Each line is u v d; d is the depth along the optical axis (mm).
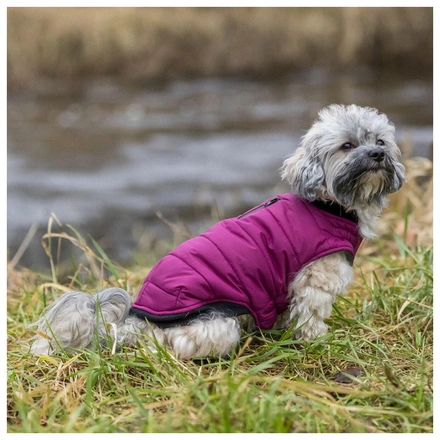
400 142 10711
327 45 22156
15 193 9609
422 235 6035
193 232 7891
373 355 3861
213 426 2943
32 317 4805
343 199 3943
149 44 21125
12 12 19344
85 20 20328
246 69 22062
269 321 3971
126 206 8938
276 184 9734
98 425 3016
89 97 18109
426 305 4477
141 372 3688
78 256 7359
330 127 3990
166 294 3807
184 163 11219
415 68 21641
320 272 3912
